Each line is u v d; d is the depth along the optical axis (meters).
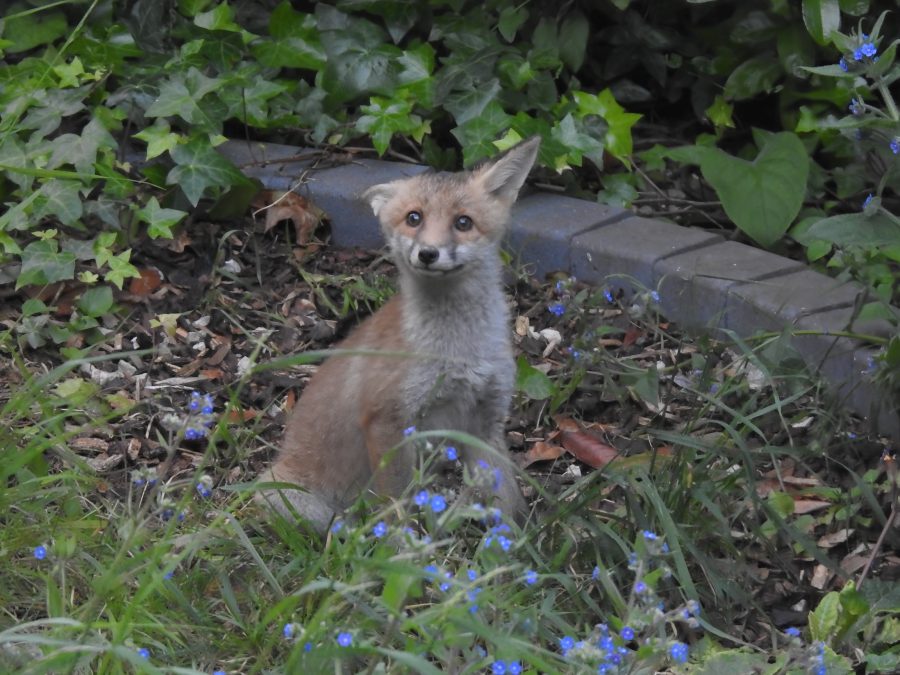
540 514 5.68
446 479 5.98
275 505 5.66
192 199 7.89
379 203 6.02
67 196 7.53
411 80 8.65
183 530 5.22
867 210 5.45
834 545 5.48
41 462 5.42
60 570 4.66
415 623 3.59
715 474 5.60
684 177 8.86
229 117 8.76
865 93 7.14
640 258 7.45
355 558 4.07
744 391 6.31
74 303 7.41
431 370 5.58
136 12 8.78
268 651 4.23
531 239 7.85
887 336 6.52
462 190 5.74
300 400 6.02
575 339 6.68
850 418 6.37
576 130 8.23
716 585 4.95
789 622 5.00
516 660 3.93
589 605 4.77
